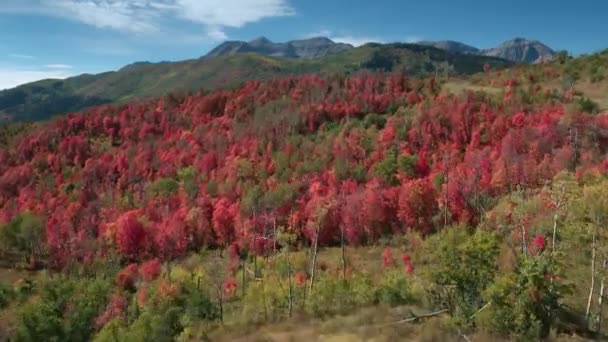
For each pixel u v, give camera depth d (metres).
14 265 86.06
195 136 149.25
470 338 20.03
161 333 34.97
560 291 20.34
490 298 20.27
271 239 69.81
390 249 62.06
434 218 65.94
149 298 46.66
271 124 143.38
